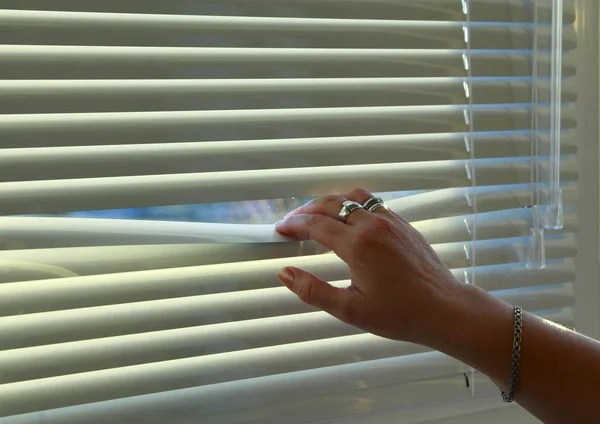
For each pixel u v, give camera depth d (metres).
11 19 0.53
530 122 0.69
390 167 0.66
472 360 0.56
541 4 0.68
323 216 0.58
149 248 0.59
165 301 0.61
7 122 0.54
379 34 0.63
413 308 0.54
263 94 0.60
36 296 0.56
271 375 0.66
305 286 0.55
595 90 0.74
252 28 0.59
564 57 0.72
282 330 0.64
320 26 0.61
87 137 0.55
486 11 0.66
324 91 0.62
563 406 0.56
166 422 0.62
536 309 0.73
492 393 0.72
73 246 0.55
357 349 0.67
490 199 0.69
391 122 0.64
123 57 0.56
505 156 0.69
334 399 0.68
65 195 0.55
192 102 0.58
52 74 0.53
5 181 0.53
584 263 0.76
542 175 0.70
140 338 0.60
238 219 0.64
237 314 0.62
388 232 0.56
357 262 0.54
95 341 0.59
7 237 0.54
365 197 0.61
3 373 0.55
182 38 0.57
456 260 0.69
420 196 0.69
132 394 0.59
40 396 0.56
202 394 0.63
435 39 0.65
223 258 0.60
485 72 0.67
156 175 0.59
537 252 0.71
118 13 0.56
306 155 0.62
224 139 0.59
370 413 0.69
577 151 0.74
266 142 0.62
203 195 0.59
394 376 0.68
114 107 0.55
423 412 0.71
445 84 0.66
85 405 0.59
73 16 0.54
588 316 0.78
